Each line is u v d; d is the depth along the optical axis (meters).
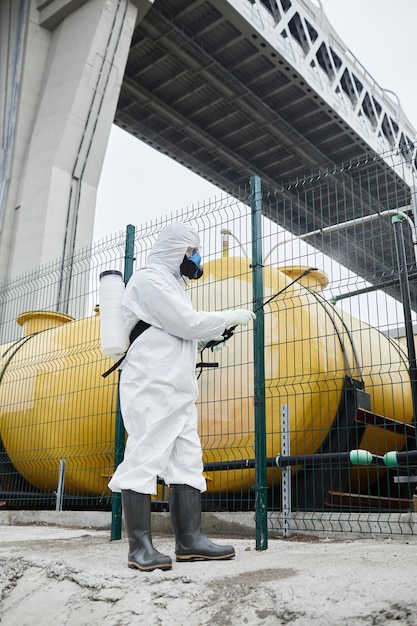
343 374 5.52
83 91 26.47
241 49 37.72
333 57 43.56
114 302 3.60
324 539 4.58
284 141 45.78
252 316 3.68
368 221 5.50
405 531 4.39
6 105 28.64
